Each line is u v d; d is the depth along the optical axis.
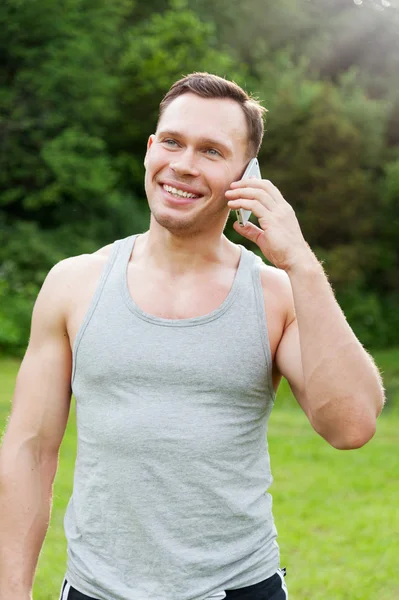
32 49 20.14
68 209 22.12
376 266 26.22
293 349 2.06
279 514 6.55
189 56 23.83
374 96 28.50
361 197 25.00
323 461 8.48
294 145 24.91
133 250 2.16
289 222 2.04
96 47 21.42
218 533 1.95
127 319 2.01
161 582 1.92
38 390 2.11
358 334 24.84
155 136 2.08
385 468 8.26
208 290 2.06
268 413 2.08
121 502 1.94
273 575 2.03
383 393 2.04
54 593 4.65
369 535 6.04
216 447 1.94
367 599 4.81
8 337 17.42
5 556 2.07
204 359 1.96
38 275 19.70
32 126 20.75
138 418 1.93
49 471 2.14
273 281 2.11
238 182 2.06
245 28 28.30
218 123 2.01
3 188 21.38
